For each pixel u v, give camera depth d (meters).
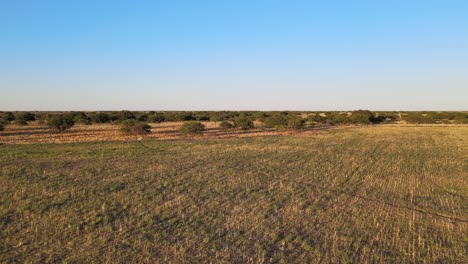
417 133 58.09
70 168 23.27
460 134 56.31
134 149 33.31
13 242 10.82
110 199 15.79
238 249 10.57
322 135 53.25
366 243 11.23
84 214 13.61
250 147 36.38
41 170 22.47
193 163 25.84
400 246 11.02
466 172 23.86
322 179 21.06
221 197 16.47
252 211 14.33
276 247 10.79
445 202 16.47
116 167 23.84
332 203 15.89
